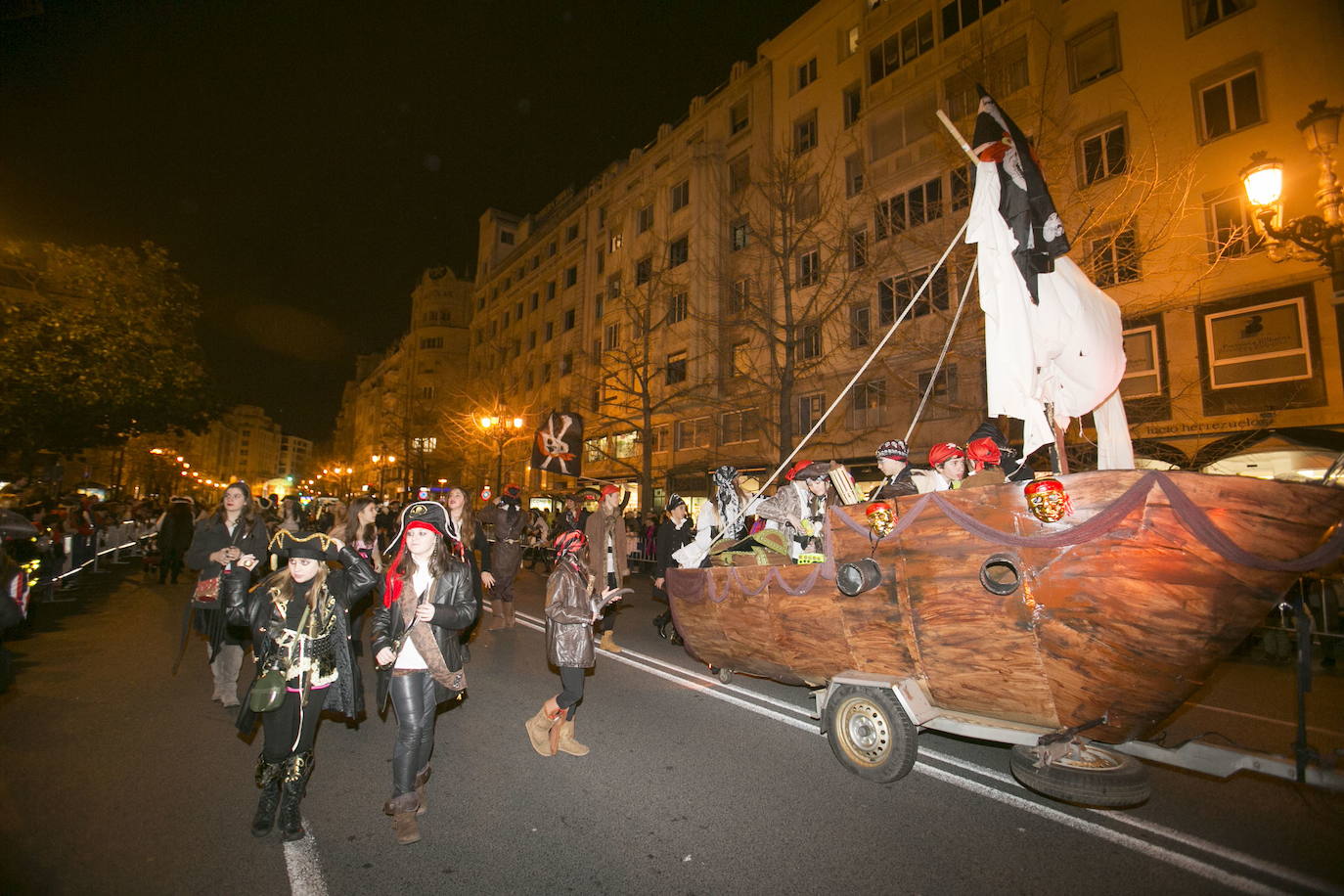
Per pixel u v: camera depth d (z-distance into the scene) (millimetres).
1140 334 13578
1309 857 3203
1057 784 3340
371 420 79188
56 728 4887
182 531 13492
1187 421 12852
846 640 4250
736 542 6137
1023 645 3373
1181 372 13016
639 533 17516
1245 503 2791
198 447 103750
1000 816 3648
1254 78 12836
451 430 43344
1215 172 13094
